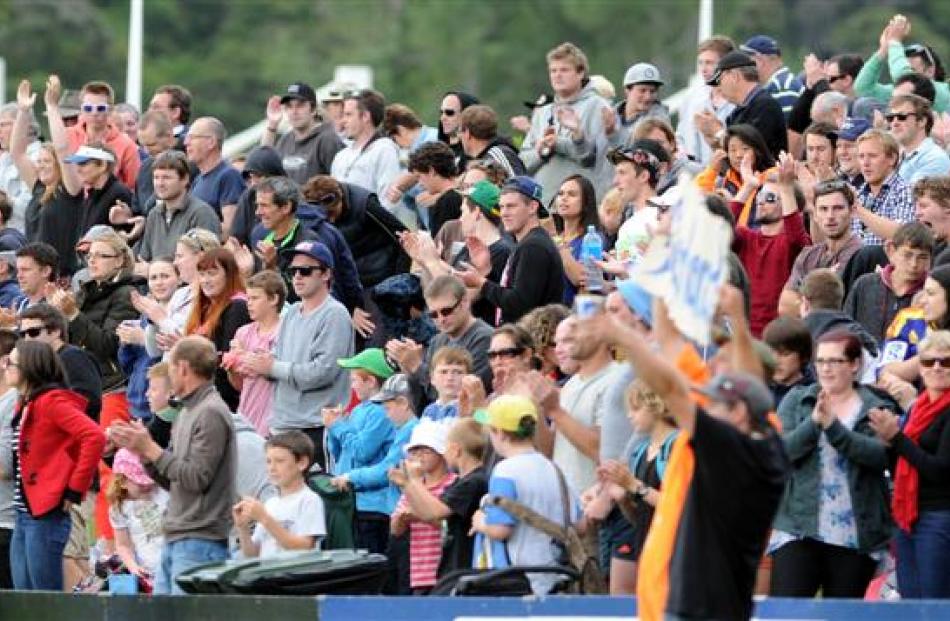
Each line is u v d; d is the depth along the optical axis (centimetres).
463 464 3353
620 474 3092
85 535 3909
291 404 3900
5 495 3912
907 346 3475
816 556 3195
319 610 3086
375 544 3612
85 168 4741
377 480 3609
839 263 3744
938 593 3192
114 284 4297
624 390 3238
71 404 3762
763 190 3822
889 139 3962
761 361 2780
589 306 2539
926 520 3191
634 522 3103
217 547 3516
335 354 3897
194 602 3244
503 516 3181
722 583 2569
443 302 3712
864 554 3186
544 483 3203
